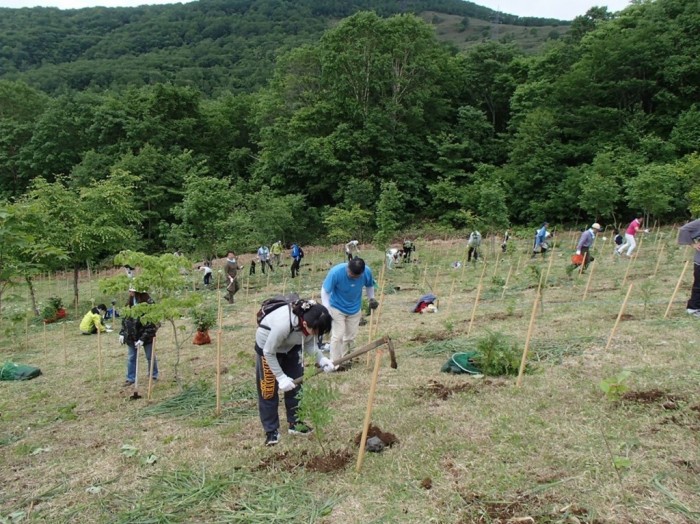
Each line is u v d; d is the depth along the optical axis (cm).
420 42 4450
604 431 460
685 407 489
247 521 378
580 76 4003
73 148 4550
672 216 3206
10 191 4538
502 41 9475
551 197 3750
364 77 4325
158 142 4447
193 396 690
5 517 417
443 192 4144
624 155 3612
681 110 3844
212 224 2280
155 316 695
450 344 809
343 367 752
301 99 4703
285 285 1966
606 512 349
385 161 4366
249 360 875
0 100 4781
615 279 1303
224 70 9531
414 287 1631
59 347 1195
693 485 370
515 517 353
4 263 1001
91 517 405
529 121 4094
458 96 5103
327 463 449
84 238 1733
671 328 765
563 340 761
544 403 532
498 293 1327
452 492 389
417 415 538
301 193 4297
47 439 585
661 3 4362
